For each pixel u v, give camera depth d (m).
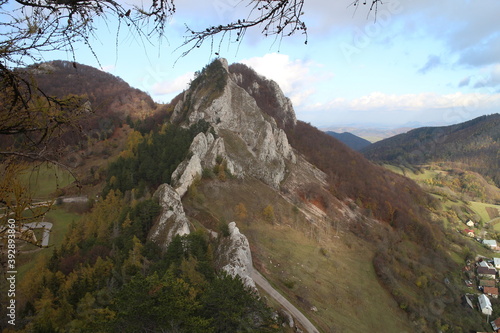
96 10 5.29
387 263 67.75
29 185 6.36
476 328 59.91
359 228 81.31
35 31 5.28
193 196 63.16
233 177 75.56
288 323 35.88
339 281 54.97
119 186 64.50
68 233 48.34
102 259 37.97
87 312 27.59
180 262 31.95
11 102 5.83
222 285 21.97
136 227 43.66
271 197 75.88
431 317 55.94
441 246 91.50
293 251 58.62
